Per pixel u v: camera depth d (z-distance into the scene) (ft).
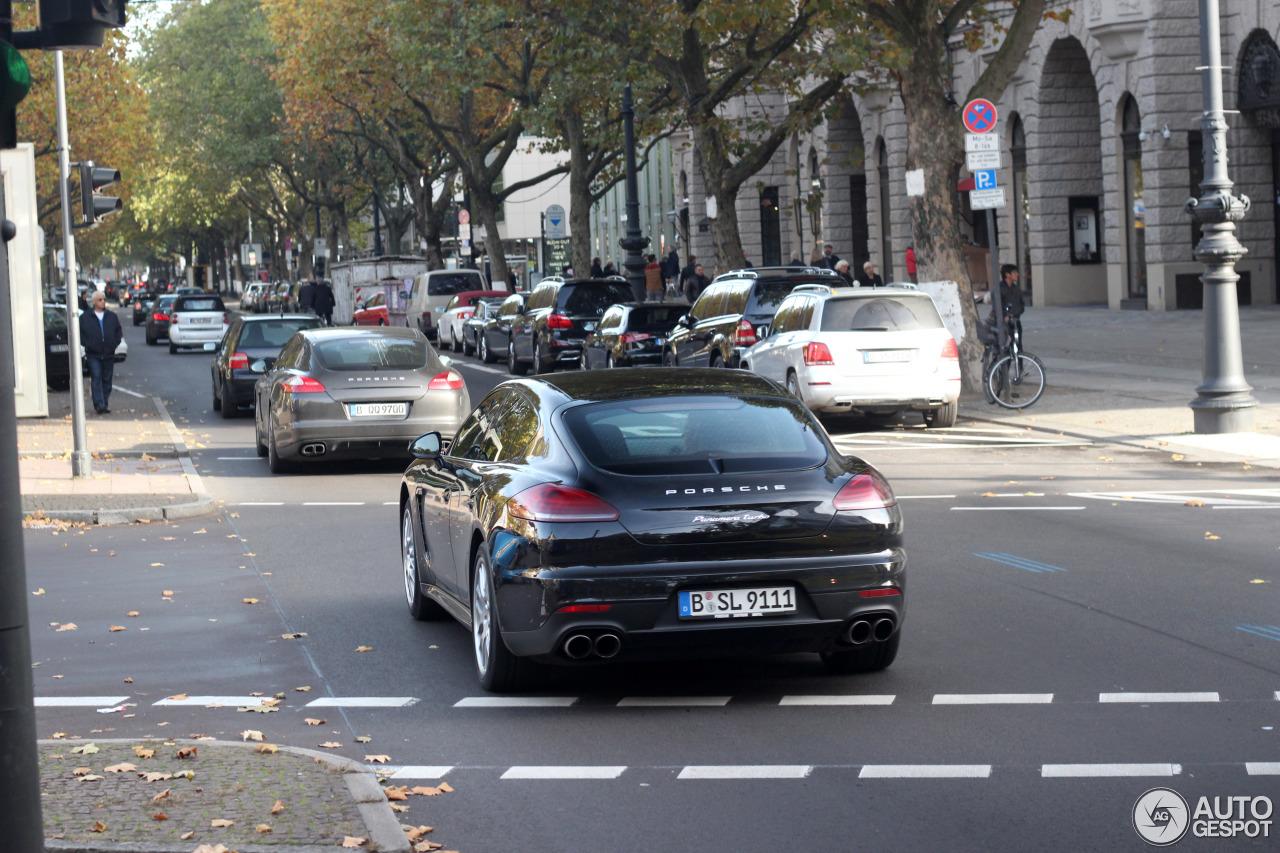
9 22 28.76
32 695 25.67
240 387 147.54
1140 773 34.01
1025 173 254.27
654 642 40.45
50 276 564.71
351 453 101.35
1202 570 58.29
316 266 563.07
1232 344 98.07
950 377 111.65
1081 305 244.01
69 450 118.73
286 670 47.67
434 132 282.56
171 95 446.19
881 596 41.50
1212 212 97.40
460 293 253.65
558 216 261.85
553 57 195.00
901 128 277.64
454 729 40.01
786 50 189.78
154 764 35.45
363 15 271.49
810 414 45.03
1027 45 125.18
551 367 185.37
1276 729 37.06
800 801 32.89
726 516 40.63
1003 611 52.39
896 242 281.33
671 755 36.88
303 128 367.25
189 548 73.77
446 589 50.39
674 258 276.00
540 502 41.11
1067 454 96.48
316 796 32.65
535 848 30.45
